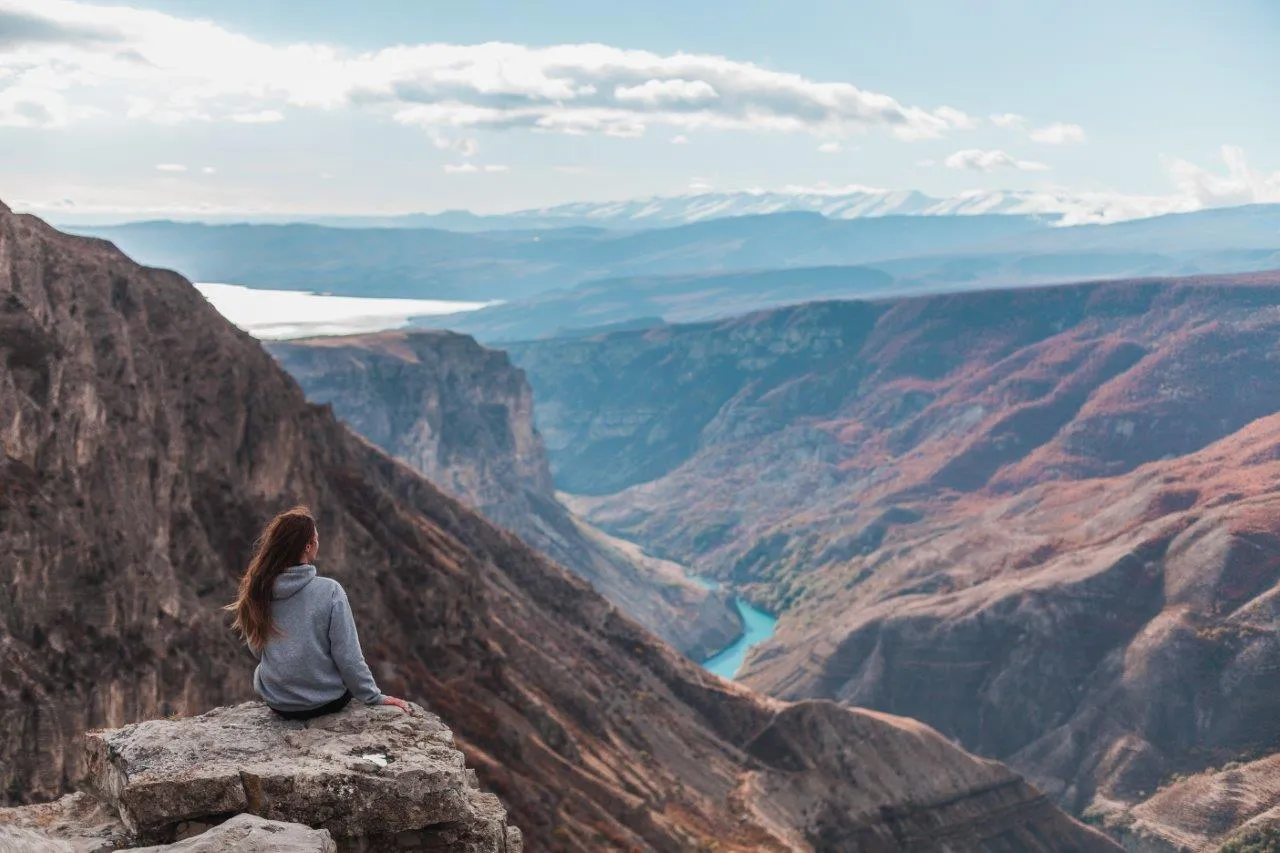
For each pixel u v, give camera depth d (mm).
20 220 70312
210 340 87938
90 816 11930
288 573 12398
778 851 120000
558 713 115312
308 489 90625
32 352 59031
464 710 92938
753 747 156125
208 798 11148
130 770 11484
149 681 53875
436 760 11992
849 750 156750
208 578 68625
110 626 53500
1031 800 163625
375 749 11977
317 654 12438
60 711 48594
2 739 46219
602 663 159875
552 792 90500
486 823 12078
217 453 81500
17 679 47938
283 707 12492
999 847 154500
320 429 118750
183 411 80812
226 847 10203
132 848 10680
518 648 123000
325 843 10523
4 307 59781
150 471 66812
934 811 153000
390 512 116750
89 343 64250
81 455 58844
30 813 12023
